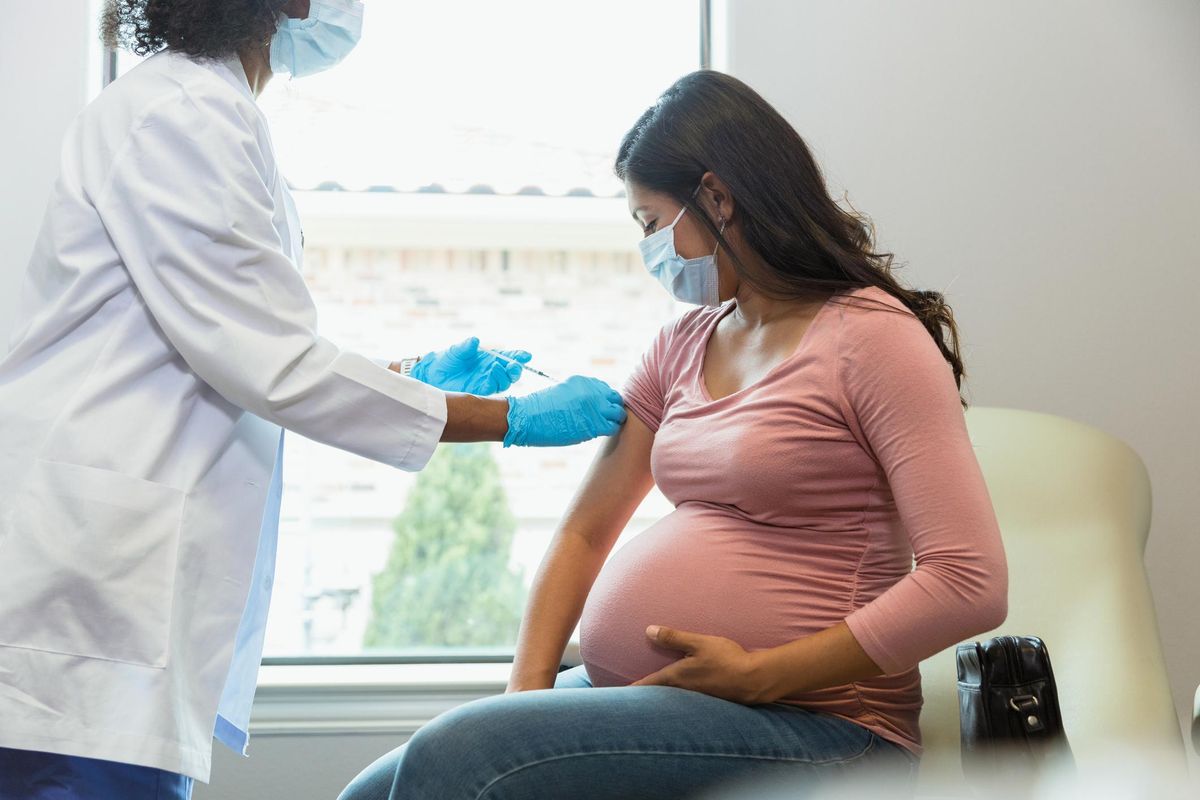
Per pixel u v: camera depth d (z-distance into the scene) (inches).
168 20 53.2
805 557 48.1
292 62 57.5
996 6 84.7
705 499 50.6
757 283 50.9
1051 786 45.2
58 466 47.4
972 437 67.1
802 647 44.7
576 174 105.4
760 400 48.8
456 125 104.0
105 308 50.9
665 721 43.3
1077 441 64.9
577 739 42.0
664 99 53.5
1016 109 84.7
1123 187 85.4
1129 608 57.6
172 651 48.4
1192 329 85.5
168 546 48.8
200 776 49.5
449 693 82.7
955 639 43.9
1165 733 52.4
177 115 50.0
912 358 45.8
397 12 102.7
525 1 103.4
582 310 135.9
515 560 130.6
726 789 43.1
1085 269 85.1
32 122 79.4
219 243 49.3
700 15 87.5
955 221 84.4
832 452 47.1
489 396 57.7
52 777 46.9
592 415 57.8
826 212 51.4
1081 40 85.2
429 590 128.0
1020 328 84.7
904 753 48.2
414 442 53.7
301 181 102.3
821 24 83.4
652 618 48.9
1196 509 85.0
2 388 49.9
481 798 40.6
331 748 81.4
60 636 46.6
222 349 49.0
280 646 119.8
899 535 49.4
